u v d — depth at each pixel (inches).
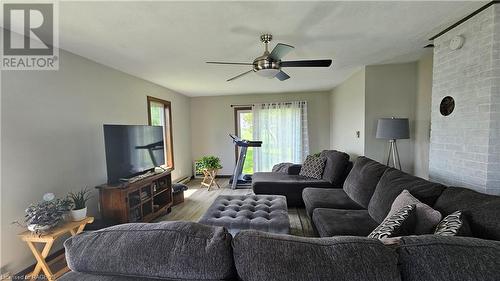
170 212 146.7
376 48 109.0
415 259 29.6
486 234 44.7
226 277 31.4
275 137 234.2
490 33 72.4
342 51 112.3
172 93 208.4
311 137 235.9
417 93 134.0
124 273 32.6
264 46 101.3
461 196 55.6
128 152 122.3
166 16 73.9
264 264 29.6
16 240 82.0
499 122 73.3
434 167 99.2
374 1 67.9
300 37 93.3
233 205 101.8
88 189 114.2
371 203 86.8
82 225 85.5
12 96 81.8
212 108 247.4
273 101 237.8
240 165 205.8
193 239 32.9
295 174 171.0
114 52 106.3
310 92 233.6
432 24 84.7
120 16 73.3
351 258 29.1
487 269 28.0
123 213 107.3
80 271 34.0
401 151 140.6
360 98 147.7
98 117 121.6
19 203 83.4
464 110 83.3
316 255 29.7
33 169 88.4
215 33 87.6
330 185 142.8
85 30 83.1
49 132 94.9
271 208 99.8
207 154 250.7
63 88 101.4
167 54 110.3
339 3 68.5
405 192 67.8
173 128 210.5
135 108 154.1
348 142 173.0
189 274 31.3
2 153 78.7
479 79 77.0
